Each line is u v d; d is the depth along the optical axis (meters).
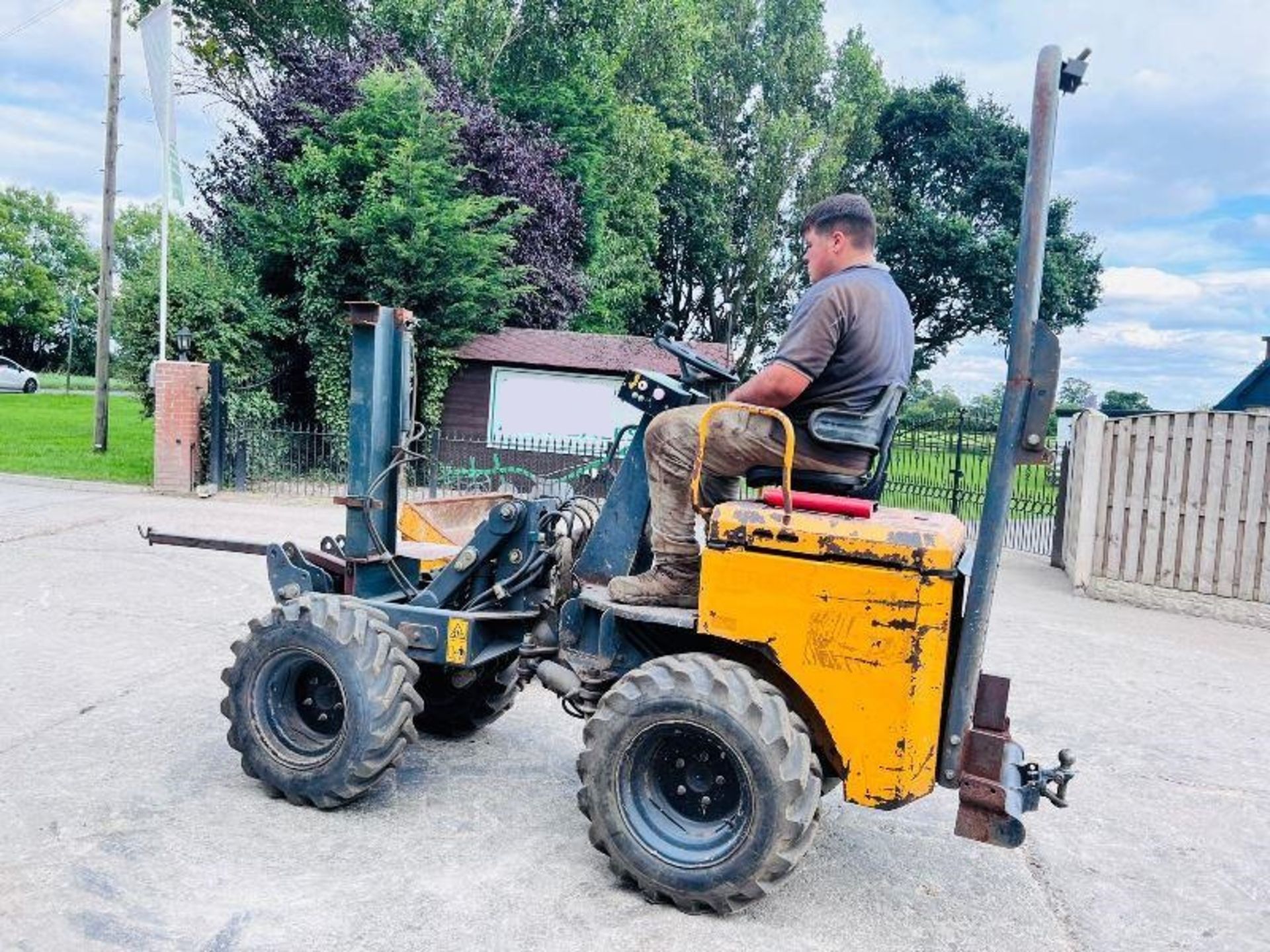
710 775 3.46
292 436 15.25
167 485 13.58
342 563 4.74
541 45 23.52
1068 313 40.31
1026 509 13.95
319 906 3.32
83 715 5.01
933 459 15.54
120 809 3.96
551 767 4.74
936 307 40.59
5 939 3.01
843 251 3.74
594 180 23.36
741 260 34.38
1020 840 3.26
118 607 7.30
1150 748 5.56
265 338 16.38
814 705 3.41
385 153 16.33
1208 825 4.54
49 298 57.75
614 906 3.44
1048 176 3.07
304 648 4.04
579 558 4.23
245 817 3.96
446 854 3.75
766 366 3.65
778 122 32.81
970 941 3.39
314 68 18.25
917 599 3.18
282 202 17.05
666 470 3.77
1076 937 3.47
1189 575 9.42
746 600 3.37
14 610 7.07
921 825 4.41
